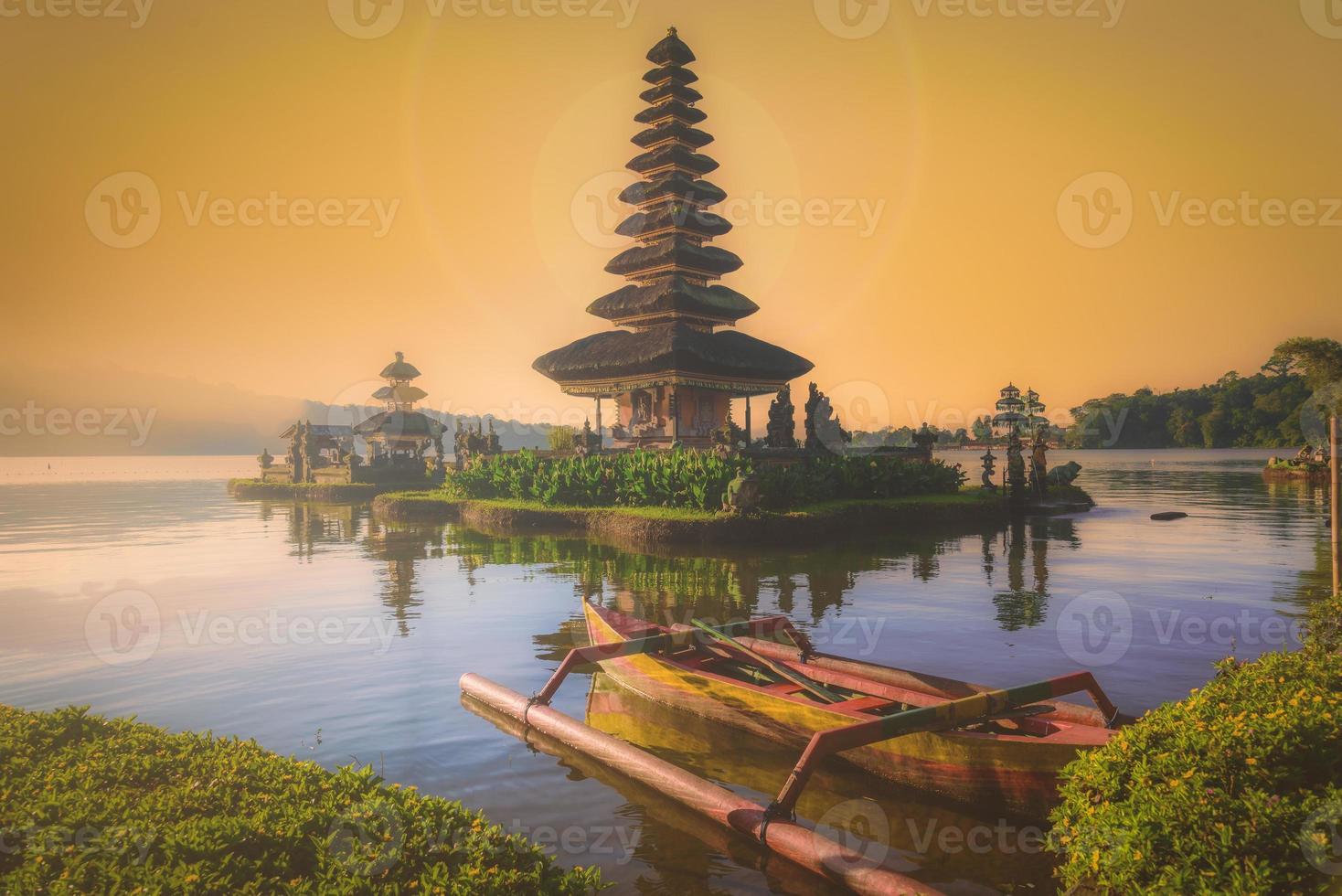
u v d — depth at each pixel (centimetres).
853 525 2873
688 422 4456
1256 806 393
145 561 2277
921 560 2130
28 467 14262
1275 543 2334
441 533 3033
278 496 5597
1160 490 4853
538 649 1228
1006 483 3819
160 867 395
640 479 3125
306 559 2314
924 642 1218
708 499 2888
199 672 1107
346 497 5059
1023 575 1841
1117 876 402
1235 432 14112
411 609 1539
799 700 812
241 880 402
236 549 2559
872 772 757
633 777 734
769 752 818
